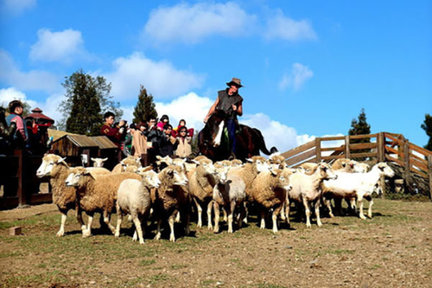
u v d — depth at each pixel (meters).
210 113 13.92
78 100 60.31
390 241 8.23
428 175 18.05
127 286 5.41
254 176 10.65
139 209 8.12
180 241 8.38
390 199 18.25
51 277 5.73
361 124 45.34
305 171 11.31
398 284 5.46
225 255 7.15
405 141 19.05
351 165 13.11
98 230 9.48
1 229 9.28
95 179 8.63
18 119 11.96
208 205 10.20
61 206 8.72
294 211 13.96
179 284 5.50
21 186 11.87
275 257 7.00
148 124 14.21
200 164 9.88
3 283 5.46
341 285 5.45
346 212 13.20
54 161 8.56
